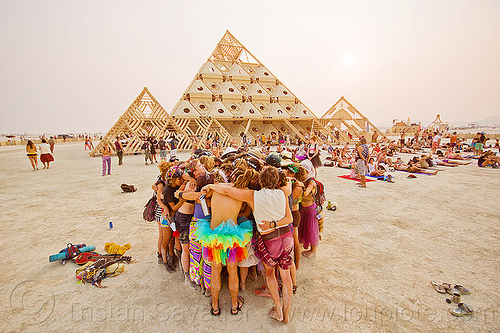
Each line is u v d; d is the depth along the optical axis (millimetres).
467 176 10680
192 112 31266
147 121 27609
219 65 41625
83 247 4254
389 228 5219
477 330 2545
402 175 11203
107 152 11977
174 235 3621
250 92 37500
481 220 5570
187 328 2670
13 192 8719
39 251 4395
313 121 36375
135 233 5188
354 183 9672
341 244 4531
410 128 48750
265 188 2781
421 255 4082
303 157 4895
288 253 2766
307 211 3975
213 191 2945
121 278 3605
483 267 3693
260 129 36875
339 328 2629
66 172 13156
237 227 2859
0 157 22672
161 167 3760
